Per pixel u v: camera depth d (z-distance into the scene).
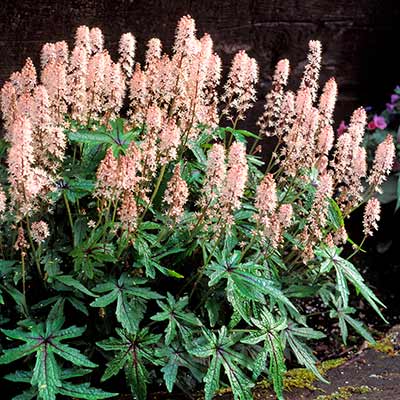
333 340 1.08
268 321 0.82
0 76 1.13
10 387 0.82
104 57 0.84
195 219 0.84
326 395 0.87
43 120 0.76
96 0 1.17
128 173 0.73
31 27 1.14
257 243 0.87
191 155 0.94
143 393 0.77
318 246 0.89
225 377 0.89
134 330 0.77
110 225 0.78
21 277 0.78
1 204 0.73
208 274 0.82
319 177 0.87
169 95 0.85
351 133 0.89
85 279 0.80
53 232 0.84
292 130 0.87
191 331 0.81
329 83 0.88
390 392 0.88
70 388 0.74
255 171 0.95
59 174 0.81
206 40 0.85
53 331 0.75
